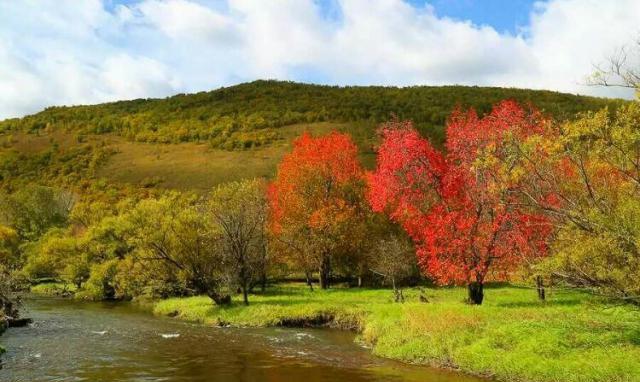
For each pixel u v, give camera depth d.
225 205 38.03
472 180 30.66
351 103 175.12
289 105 191.50
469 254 30.70
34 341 26.52
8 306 32.84
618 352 16.92
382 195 34.84
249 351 23.75
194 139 179.75
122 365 20.70
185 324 33.22
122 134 194.38
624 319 21.53
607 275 16.00
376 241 50.31
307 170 51.69
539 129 26.72
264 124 174.75
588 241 15.91
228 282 36.94
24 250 83.44
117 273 50.84
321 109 177.50
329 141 53.31
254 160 147.12
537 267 17.14
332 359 21.98
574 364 16.61
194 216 38.94
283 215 51.09
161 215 39.91
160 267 42.12
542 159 17.47
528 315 24.48
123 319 35.84
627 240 15.55
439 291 43.91
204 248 37.38
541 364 17.30
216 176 137.88
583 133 16.08
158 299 47.38
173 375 19.03
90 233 61.19
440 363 20.52
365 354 23.09
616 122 15.67
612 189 17.22
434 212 32.50
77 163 158.12
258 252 42.19
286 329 30.84
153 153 166.88
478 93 146.62
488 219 30.03
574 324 21.03
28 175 151.62
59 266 67.25
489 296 38.62
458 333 22.44
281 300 39.06
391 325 26.11
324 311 32.69
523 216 26.45
